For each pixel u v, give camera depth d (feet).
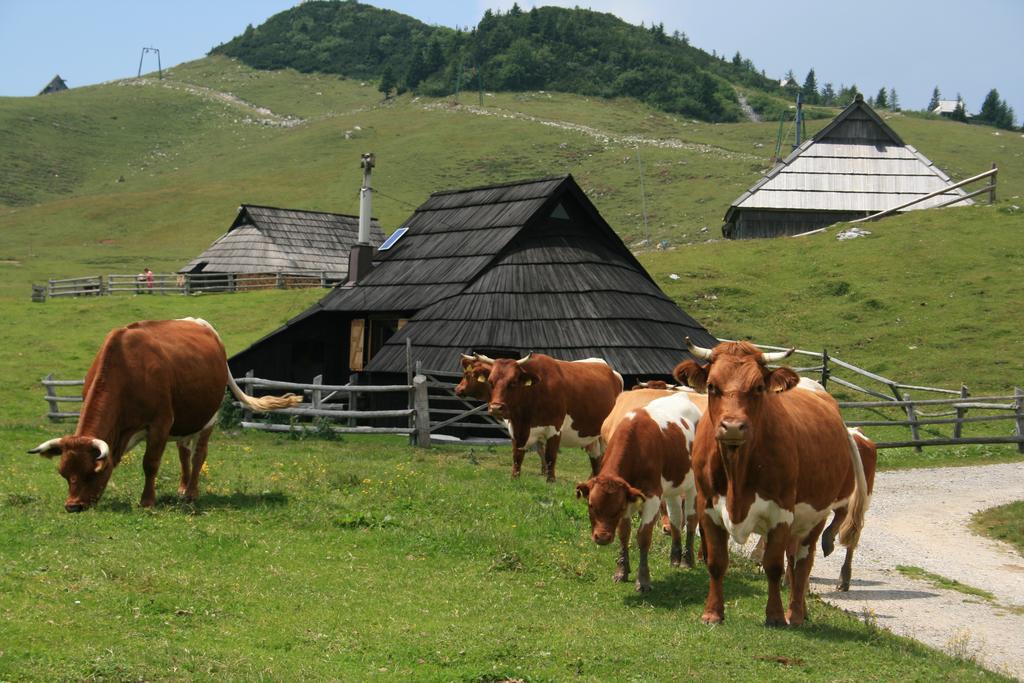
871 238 148.77
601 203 311.47
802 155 176.04
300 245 190.49
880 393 97.81
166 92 586.04
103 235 283.38
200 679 23.04
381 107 535.19
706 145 415.44
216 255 187.01
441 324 82.33
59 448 38.99
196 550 34.88
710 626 30.42
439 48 610.24
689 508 39.88
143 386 40.78
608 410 58.08
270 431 73.26
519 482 53.31
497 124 442.09
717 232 248.93
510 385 54.70
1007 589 43.27
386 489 47.52
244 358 94.12
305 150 412.16
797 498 30.48
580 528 44.14
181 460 44.73
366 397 89.61
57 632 25.45
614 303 82.84
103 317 142.51
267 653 25.61
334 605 30.45
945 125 434.71
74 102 540.11
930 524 57.21
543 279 84.17
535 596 33.88
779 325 120.78
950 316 117.50
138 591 29.60
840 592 41.01
